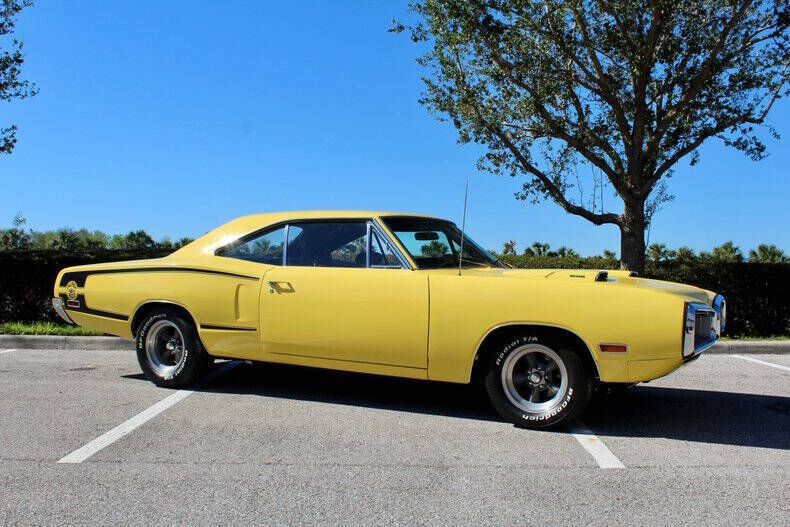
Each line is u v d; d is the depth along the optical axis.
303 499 3.39
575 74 11.02
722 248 28.44
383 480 3.68
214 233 5.93
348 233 5.37
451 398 5.72
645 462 4.06
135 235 23.19
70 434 4.52
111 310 6.04
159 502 3.34
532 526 3.10
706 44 10.34
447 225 5.93
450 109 11.16
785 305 10.09
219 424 4.80
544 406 4.70
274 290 5.33
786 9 10.01
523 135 11.74
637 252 11.00
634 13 10.17
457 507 3.31
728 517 3.22
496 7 10.51
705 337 4.83
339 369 5.19
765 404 5.69
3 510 3.22
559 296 4.54
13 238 23.77
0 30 11.46
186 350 5.80
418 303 4.85
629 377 4.42
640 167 10.96
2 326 9.32
